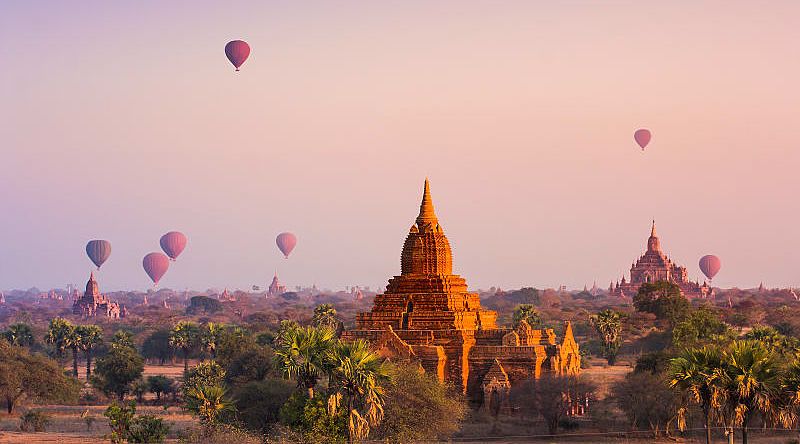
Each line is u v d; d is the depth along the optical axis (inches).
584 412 5064.0
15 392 6063.0
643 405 4544.8
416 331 5231.3
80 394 6899.6
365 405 3718.0
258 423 4197.8
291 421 3782.0
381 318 5418.3
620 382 4825.3
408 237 5605.3
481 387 5147.6
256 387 4303.6
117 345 7199.8
